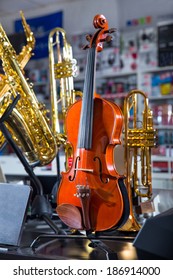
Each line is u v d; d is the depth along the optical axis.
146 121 1.40
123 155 1.39
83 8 4.55
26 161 1.31
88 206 1.14
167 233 0.99
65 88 1.51
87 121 1.21
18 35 4.24
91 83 1.23
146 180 1.45
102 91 4.13
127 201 1.15
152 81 3.81
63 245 1.23
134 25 4.24
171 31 3.70
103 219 1.16
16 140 1.43
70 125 1.29
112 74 4.00
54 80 1.53
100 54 4.05
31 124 1.43
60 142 1.46
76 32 4.30
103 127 1.20
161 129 3.57
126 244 1.24
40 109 1.46
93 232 1.20
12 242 1.15
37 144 1.44
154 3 4.14
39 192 1.33
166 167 2.38
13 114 1.39
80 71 4.16
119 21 4.34
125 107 1.41
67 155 1.42
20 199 1.17
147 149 1.43
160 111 3.54
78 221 1.15
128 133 1.40
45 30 4.67
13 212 1.17
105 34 1.29
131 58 3.92
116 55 3.97
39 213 1.30
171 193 1.60
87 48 1.31
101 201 1.16
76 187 1.18
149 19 4.16
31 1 4.65
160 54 3.75
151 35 3.85
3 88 1.42
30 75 4.65
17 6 4.82
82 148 1.22
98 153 1.20
